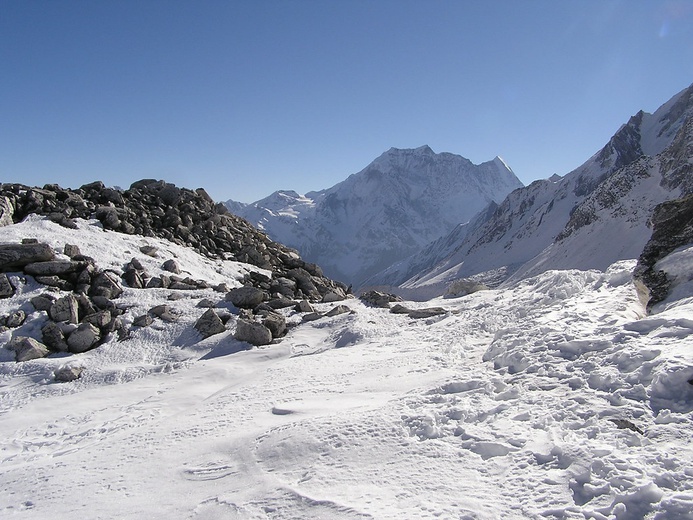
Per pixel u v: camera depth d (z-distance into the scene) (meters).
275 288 29.02
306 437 9.34
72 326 20.34
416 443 8.59
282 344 20.39
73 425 14.17
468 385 10.84
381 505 6.92
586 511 6.05
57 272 22.94
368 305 25.84
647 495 6.04
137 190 39.53
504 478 7.11
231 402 13.45
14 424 14.28
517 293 21.62
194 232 36.31
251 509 7.39
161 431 11.65
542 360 10.91
